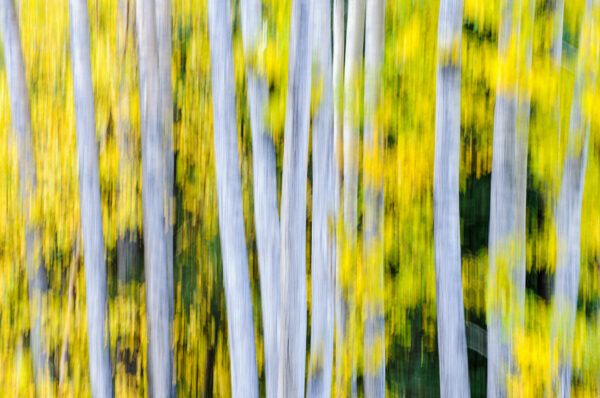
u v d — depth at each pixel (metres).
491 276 2.06
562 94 2.26
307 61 1.90
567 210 2.03
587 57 1.97
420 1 2.31
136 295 2.36
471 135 2.36
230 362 2.26
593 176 2.19
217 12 2.01
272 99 2.18
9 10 2.31
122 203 2.34
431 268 2.33
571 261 2.04
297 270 1.94
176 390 2.30
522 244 2.03
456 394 2.03
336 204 2.20
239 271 2.04
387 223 2.36
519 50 1.98
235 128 2.04
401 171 2.33
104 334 2.25
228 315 2.07
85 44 2.20
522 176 2.02
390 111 2.34
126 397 2.32
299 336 1.96
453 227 2.04
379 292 2.21
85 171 2.22
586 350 2.20
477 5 2.28
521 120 2.02
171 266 2.25
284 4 2.17
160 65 2.18
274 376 2.03
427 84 2.31
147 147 2.17
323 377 2.01
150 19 2.15
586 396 2.18
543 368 2.10
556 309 2.07
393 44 2.34
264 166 2.05
